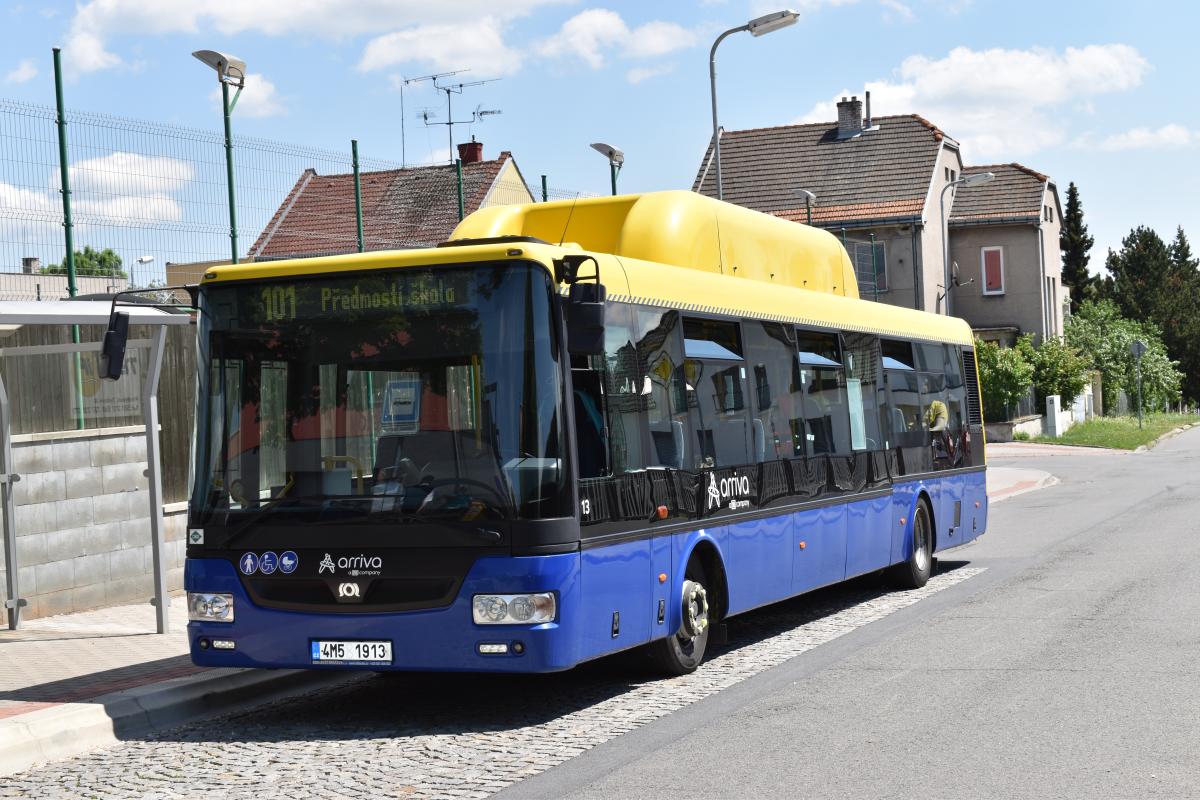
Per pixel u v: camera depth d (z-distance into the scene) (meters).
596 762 7.76
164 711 9.42
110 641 12.09
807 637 12.39
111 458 14.52
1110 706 8.82
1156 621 12.32
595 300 8.76
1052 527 22.67
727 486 11.23
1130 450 49.38
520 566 8.62
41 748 8.42
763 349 12.26
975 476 18.42
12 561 12.97
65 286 13.88
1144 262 124.94
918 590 15.63
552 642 8.63
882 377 15.34
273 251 15.98
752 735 8.33
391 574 8.78
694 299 11.03
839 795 6.86
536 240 9.20
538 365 8.81
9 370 13.64
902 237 56.84
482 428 8.80
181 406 15.66
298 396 9.16
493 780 7.40
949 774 7.22
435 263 9.02
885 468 15.07
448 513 8.73
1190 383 118.38
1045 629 12.12
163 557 12.55
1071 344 73.38
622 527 9.48
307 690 10.61
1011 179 62.56
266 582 9.05
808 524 12.88
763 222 13.29
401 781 7.45
